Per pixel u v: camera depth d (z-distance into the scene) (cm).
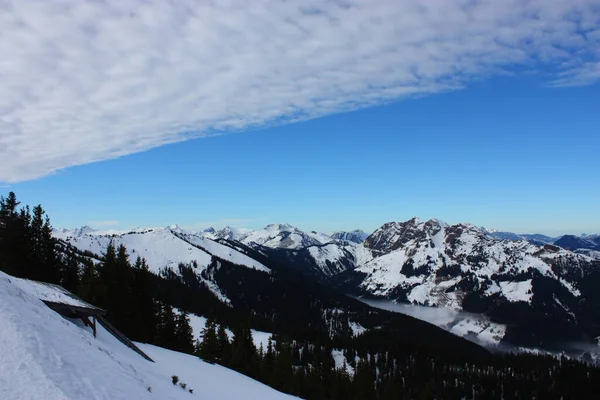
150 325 7750
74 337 2156
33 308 2236
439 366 19650
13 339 1642
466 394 17612
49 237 7875
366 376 10962
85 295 6612
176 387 2645
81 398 1420
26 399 1290
